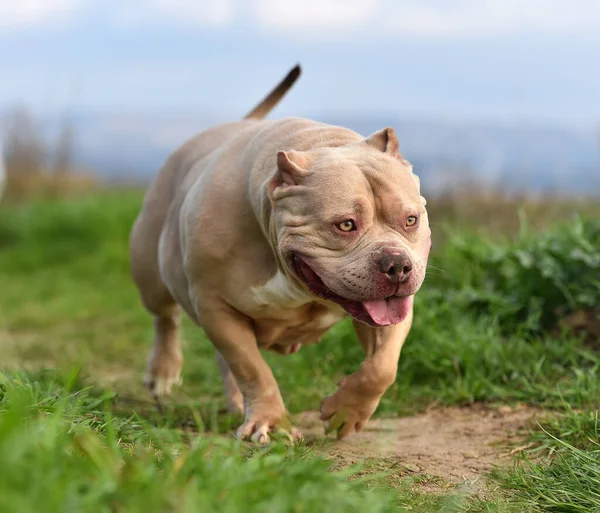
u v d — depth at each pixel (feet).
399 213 12.30
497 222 31.42
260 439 13.58
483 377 17.80
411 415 16.97
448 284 22.72
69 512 7.31
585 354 17.76
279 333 14.74
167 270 15.65
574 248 20.90
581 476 12.34
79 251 39.86
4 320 29.43
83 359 23.36
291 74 18.40
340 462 13.48
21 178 58.13
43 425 9.49
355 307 12.59
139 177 62.64
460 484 12.72
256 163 13.78
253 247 13.73
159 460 10.81
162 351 18.48
